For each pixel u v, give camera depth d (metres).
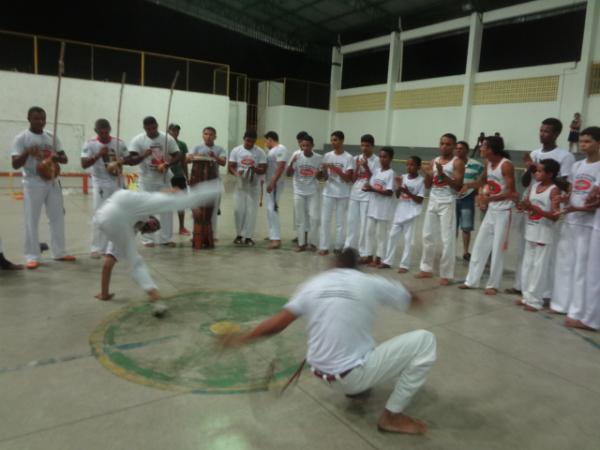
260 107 22.41
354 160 6.06
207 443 2.23
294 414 2.51
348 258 2.44
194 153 6.46
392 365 2.27
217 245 6.54
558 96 13.54
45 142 4.96
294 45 21.84
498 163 4.59
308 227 6.45
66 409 2.46
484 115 15.59
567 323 3.94
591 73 12.84
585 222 3.88
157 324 3.63
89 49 17.94
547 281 4.61
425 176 5.30
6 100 14.16
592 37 12.63
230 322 3.71
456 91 16.33
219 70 18.08
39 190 4.93
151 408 2.50
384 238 5.84
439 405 2.66
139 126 16.30
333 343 2.26
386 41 18.66
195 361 3.05
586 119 13.04
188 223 7.96
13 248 5.75
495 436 2.39
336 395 2.71
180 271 5.14
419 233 8.12
